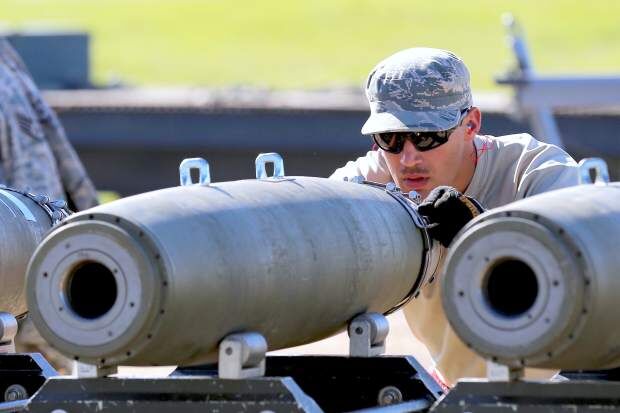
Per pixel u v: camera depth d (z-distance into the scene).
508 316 8.55
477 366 12.87
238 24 121.81
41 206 11.86
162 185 43.31
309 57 108.12
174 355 8.95
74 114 42.78
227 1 130.00
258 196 9.70
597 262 8.40
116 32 119.50
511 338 8.49
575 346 8.43
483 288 8.59
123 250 8.66
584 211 8.70
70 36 50.44
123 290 8.68
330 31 117.44
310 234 9.70
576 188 9.22
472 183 13.35
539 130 31.11
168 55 109.88
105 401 9.05
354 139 41.06
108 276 9.01
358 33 115.81
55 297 8.85
